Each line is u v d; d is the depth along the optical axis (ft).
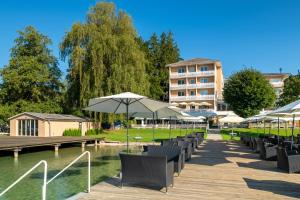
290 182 27.78
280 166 35.47
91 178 39.63
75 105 124.88
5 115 132.36
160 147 32.19
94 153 71.67
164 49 238.89
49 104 143.43
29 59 139.44
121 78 114.11
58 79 151.23
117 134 123.65
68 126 120.98
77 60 114.83
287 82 183.42
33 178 40.42
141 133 128.88
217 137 105.70
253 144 58.75
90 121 127.24
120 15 126.11
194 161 42.11
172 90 218.38
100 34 116.47
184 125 172.14
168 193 22.97
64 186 35.22
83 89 114.62
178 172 30.25
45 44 148.15
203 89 210.18
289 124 165.68
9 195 31.76
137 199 21.21
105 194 22.52
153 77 224.53
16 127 114.32
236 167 36.70
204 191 23.89
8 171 48.37
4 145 63.36
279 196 22.65
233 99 152.05
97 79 113.09
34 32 144.25
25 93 143.95
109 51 114.83
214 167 36.52
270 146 43.73
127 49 117.19
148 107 33.88
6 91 137.90
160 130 149.28
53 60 150.30
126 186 25.05
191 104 202.90
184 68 217.97
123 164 24.23
